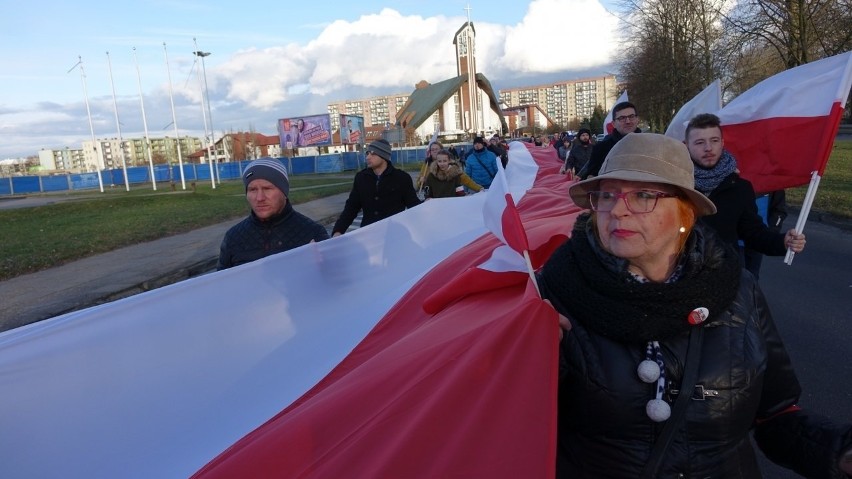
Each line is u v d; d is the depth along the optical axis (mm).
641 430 1682
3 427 2248
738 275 1740
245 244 4016
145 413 2510
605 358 1701
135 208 25891
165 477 2359
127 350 2559
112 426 2426
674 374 1667
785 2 18141
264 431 2289
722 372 1665
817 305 6547
